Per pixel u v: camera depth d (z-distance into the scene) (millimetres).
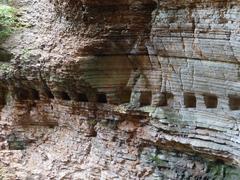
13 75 22750
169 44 17297
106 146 20203
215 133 16141
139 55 18750
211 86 16047
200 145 16562
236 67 14930
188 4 16172
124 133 19578
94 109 20484
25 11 23516
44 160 22594
